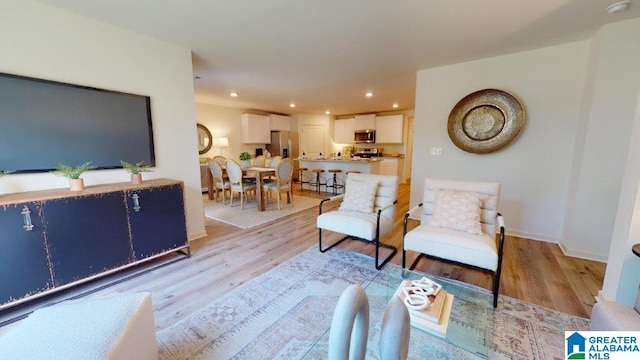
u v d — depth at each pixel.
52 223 1.81
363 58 3.24
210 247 2.93
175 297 1.97
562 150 2.90
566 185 2.91
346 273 2.33
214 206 4.93
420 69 3.68
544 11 2.12
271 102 6.39
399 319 0.89
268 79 4.22
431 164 3.77
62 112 2.11
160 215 2.41
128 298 1.23
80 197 1.92
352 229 2.49
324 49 2.95
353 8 2.07
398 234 3.39
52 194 1.84
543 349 1.45
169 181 2.54
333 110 7.87
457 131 3.46
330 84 4.57
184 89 2.94
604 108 2.41
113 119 2.40
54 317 1.08
